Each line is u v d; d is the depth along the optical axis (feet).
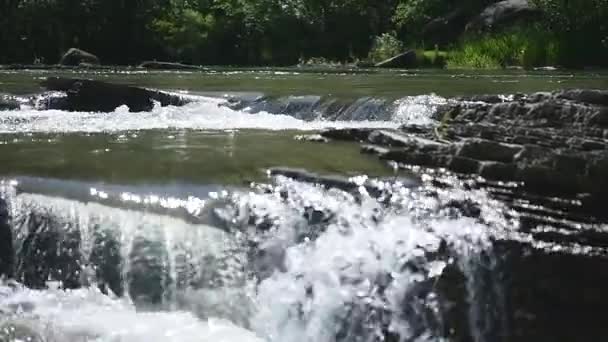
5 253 17.61
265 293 16.53
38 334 15.06
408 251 16.29
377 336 15.99
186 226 17.19
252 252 16.94
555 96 21.49
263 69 66.03
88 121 31.09
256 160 21.71
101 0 90.94
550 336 15.28
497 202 17.54
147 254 16.92
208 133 27.61
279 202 17.80
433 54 77.25
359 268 16.40
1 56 88.07
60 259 17.30
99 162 21.50
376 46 88.74
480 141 19.77
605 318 15.11
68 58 73.61
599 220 16.53
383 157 21.67
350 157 22.03
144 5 93.71
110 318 15.90
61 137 26.40
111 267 17.03
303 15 94.02
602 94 20.31
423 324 15.81
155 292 16.75
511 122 21.45
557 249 15.69
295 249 16.90
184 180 19.34
